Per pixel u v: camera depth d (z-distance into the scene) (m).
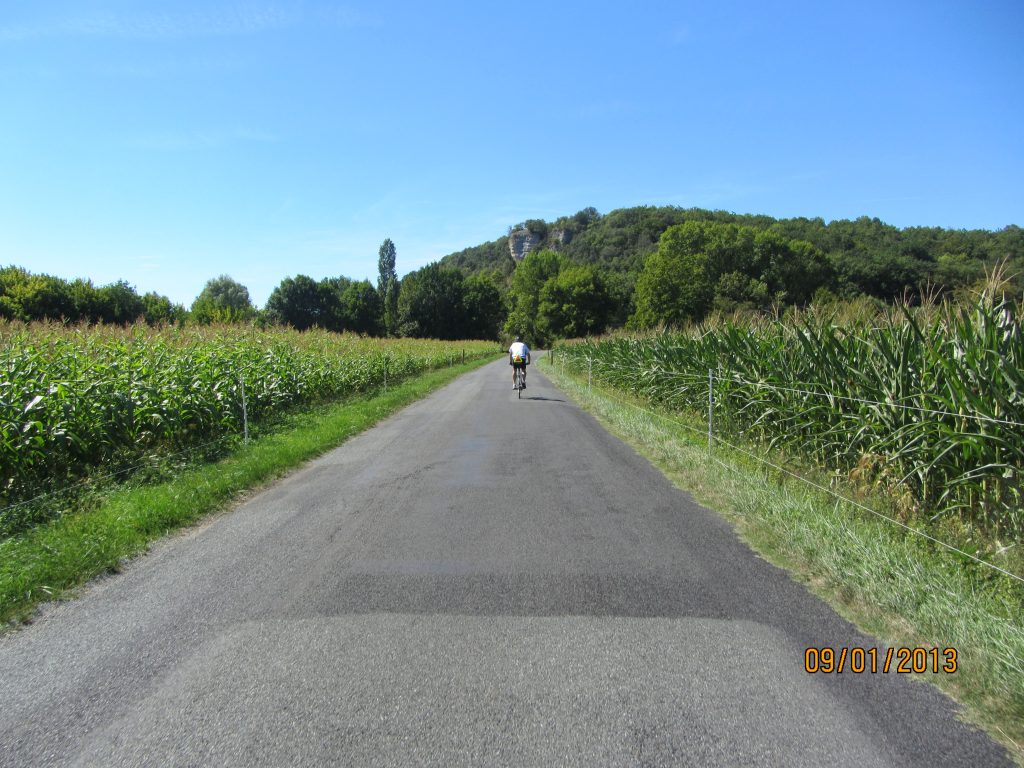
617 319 84.06
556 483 7.46
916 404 5.55
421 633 3.72
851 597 4.07
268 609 4.13
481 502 6.70
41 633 3.88
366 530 5.82
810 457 7.38
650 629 3.70
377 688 3.14
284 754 2.65
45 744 2.77
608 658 3.38
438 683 3.17
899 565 4.29
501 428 12.06
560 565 4.77
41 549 5.13
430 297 92.75
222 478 7.62
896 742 2.65
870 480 6.17
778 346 8.57
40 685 3.27
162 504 6.36
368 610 4.06
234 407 11.91
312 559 5.07
